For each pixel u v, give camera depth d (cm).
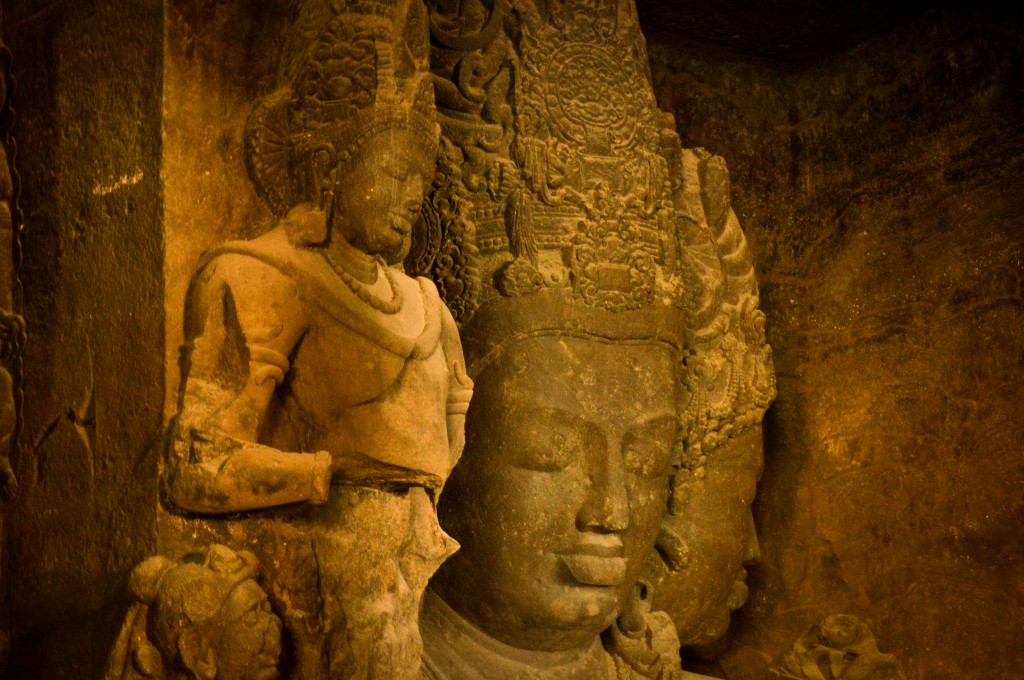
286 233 267
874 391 405
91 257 274
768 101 425
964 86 398
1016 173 387
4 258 289
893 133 411
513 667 330
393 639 262
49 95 284
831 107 423
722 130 423
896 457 398
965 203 395
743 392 373
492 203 330
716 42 421
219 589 244
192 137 269
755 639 411
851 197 416
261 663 246
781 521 413
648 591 356
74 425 272
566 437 323
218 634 243
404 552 275
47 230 282
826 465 409
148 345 262
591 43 344
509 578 322
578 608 324
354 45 274
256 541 256
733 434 375
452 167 329
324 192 270
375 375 266
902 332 402
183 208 266
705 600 369
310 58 275
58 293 279
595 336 327
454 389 288
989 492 382
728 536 370
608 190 335
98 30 278
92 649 259
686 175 382
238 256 260
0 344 288
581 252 328
